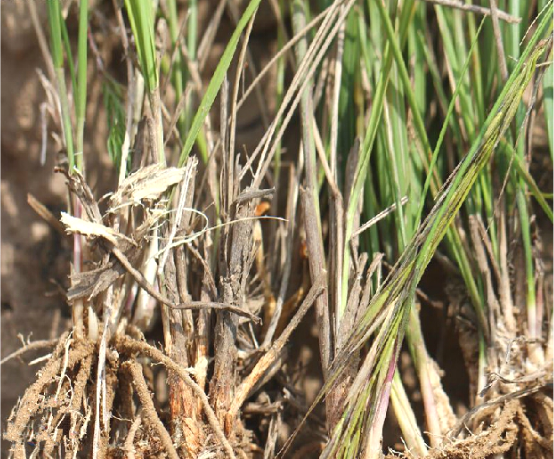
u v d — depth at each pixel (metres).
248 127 2.05
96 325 2.00
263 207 2.03
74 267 2.01
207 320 2.01
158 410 2.01
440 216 1.98
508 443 2.00
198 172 2.03
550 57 2.01
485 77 2.03
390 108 2.02
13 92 2.04
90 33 2.04
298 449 2.03
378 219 2.01
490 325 2.02
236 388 2.00
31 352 2.04
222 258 2.01
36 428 2.02
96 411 1.99
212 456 1.99
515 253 2.02
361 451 1.99
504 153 2.02
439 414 2.01
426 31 2.03
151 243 2.01
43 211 2.02
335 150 2.02
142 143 2.01
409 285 1.98
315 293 2.00
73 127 2.04
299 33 2.01
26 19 2.04
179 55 2.03
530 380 2.00
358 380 1.99
